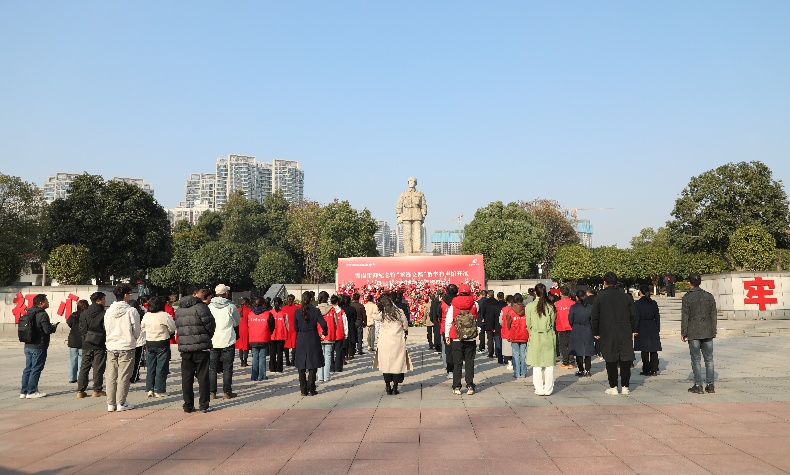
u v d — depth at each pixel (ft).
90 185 134.82
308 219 238.27
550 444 20.30
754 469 17.10
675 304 116.78
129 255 134.51
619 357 30.12
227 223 262.06
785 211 135.64
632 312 30.35
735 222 137.80
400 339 32.09
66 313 84.07
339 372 43.27
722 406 26.63
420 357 53.83
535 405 27.81
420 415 25.81
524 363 38.24
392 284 88.28
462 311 31.55
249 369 46.93
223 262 211.20
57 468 18.48
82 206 132.46
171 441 21.89
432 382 36.99
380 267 89.15
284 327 44.04
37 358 33.19
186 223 273.95
